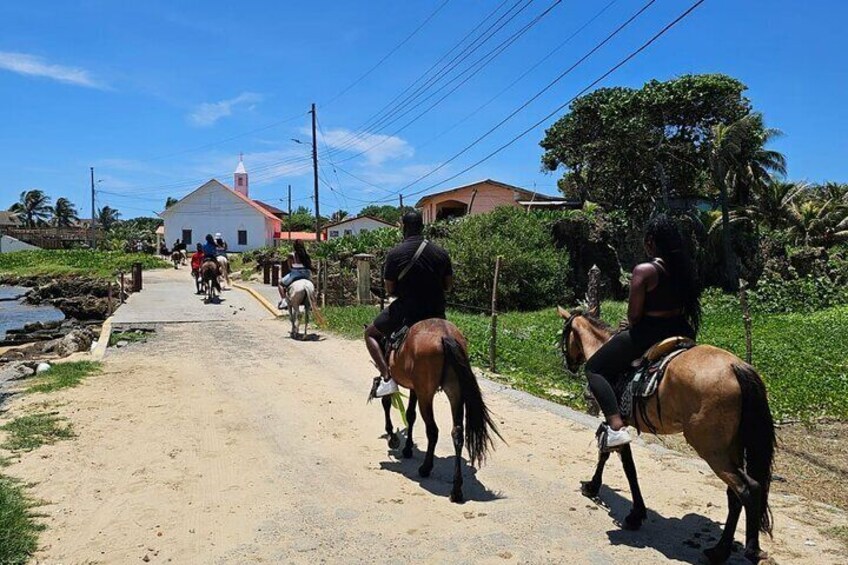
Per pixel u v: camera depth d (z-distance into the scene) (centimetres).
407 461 733
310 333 1716
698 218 3312
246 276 3759
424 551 510
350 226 6256
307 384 1126
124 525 558
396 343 678
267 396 1037
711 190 4094
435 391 637
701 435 453
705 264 3350
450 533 542
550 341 1488
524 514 581
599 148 3794
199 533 544
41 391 1041
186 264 5016
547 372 1245
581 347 623
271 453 760
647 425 512
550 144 4256
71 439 794
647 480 666
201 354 1407
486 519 570
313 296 1636
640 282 507
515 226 2562
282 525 558
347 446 788
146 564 491
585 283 2762
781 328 1917
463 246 2427
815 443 835
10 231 7175
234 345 1526
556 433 836
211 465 715
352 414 934
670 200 3800
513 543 523
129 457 736
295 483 662
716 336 1736
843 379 1170
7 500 588
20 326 2642
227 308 2217
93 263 4834
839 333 1775
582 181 4422
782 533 537
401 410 759
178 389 1075
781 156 3897
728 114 3556
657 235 512
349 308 2119
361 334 1641
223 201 6419
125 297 2578
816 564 483
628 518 548
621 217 3025
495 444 788
